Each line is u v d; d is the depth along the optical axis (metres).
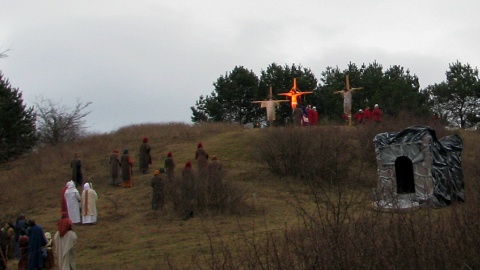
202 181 25.17
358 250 9.01
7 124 41.91
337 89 59.62
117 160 31.64
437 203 21.11
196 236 20.92
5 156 38.31
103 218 25.19
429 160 21.95
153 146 39.44
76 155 32.44
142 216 24.84
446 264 8.94
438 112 56.03
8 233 20.08
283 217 22.39
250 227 21.09
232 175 30.88
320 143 29.55
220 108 62.28
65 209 24.80
